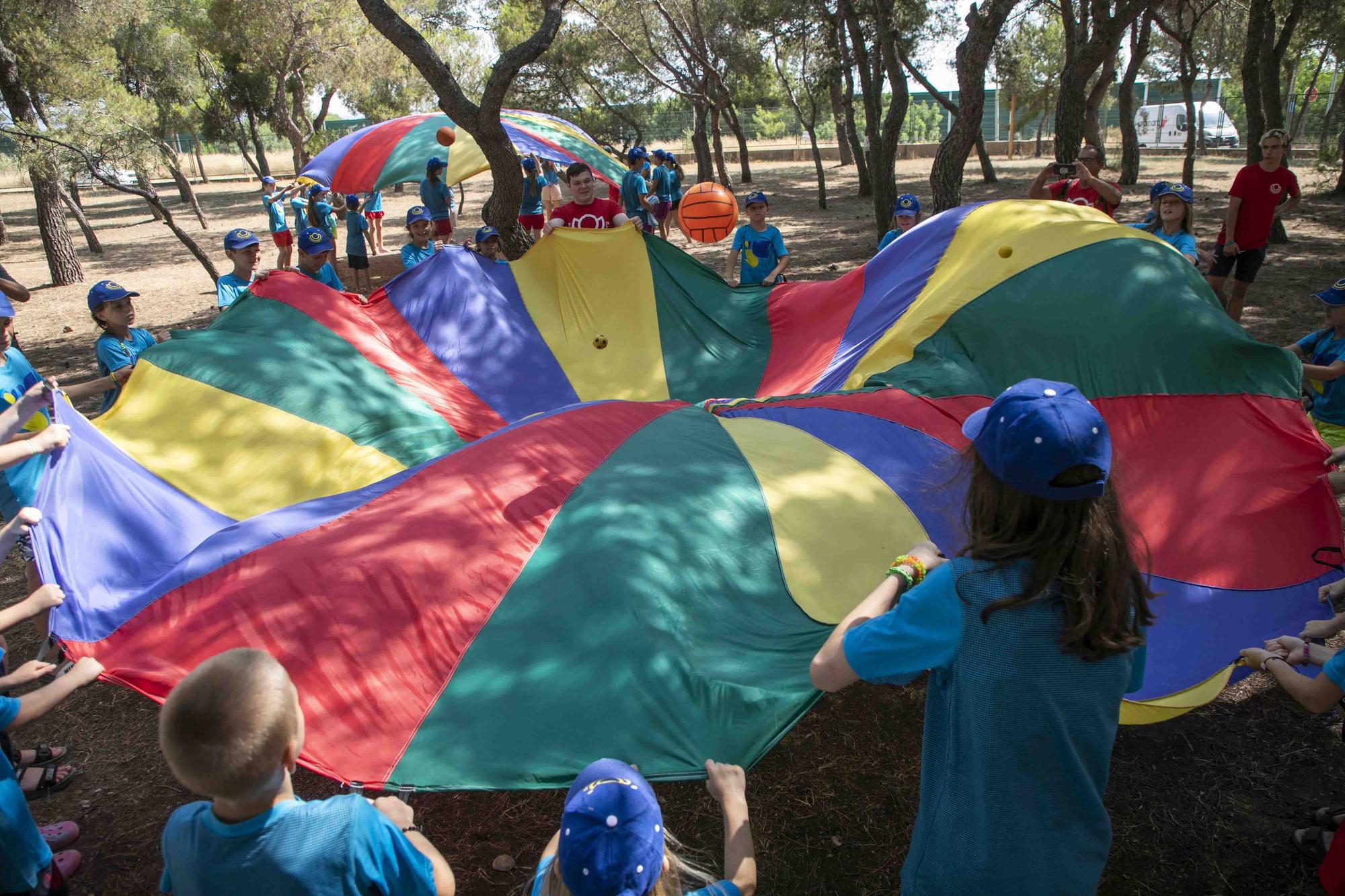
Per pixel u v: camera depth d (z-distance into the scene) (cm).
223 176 4088
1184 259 446
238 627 292
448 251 601
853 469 371
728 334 615
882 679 194
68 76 1202
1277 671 248
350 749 264
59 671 298
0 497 436
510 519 339
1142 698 319
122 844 352
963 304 452
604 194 2522
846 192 2323
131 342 511
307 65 2389
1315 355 493
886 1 1273
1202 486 388
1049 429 165
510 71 805
